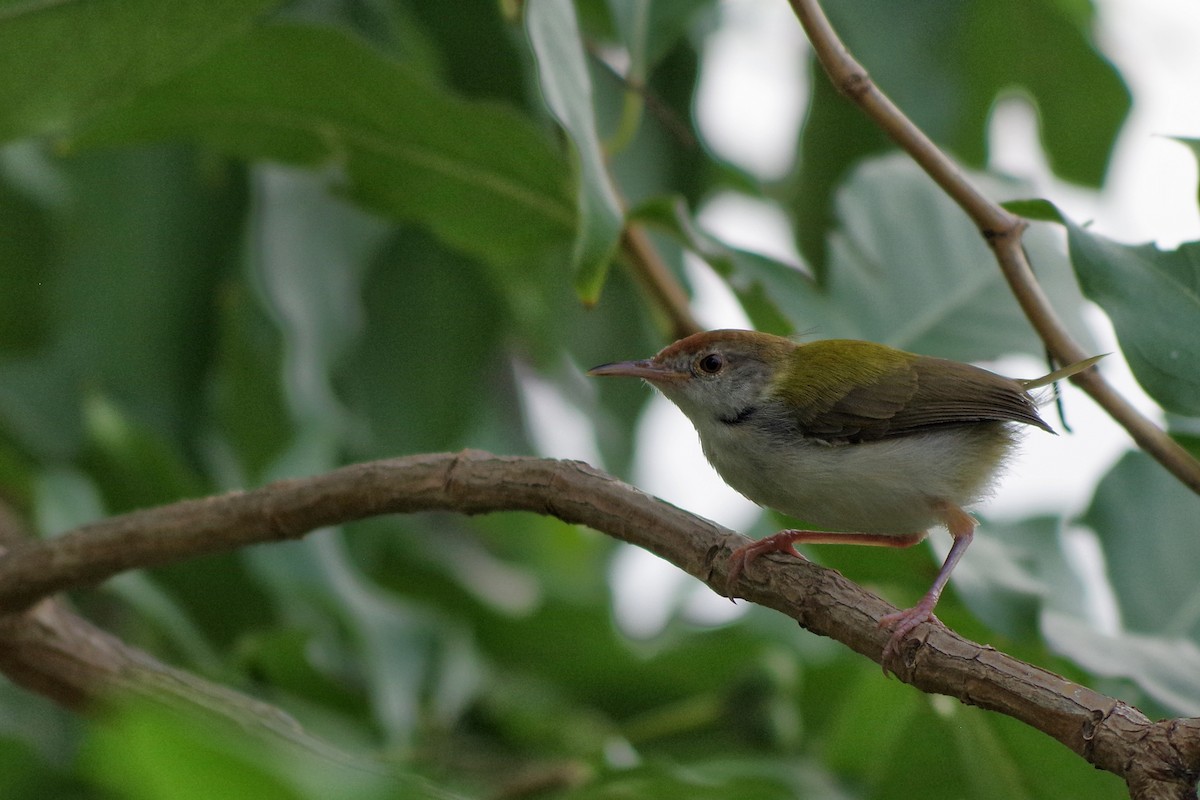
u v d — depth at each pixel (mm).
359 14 11656
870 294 10289
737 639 11930
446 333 11742
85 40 7680
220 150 9445
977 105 13195
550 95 6422
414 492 7176
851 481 8945
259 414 10930
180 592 10820
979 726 8406
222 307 10797
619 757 9508
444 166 9242
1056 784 8414
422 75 8664
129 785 3818
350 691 10500
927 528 9078
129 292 10641
